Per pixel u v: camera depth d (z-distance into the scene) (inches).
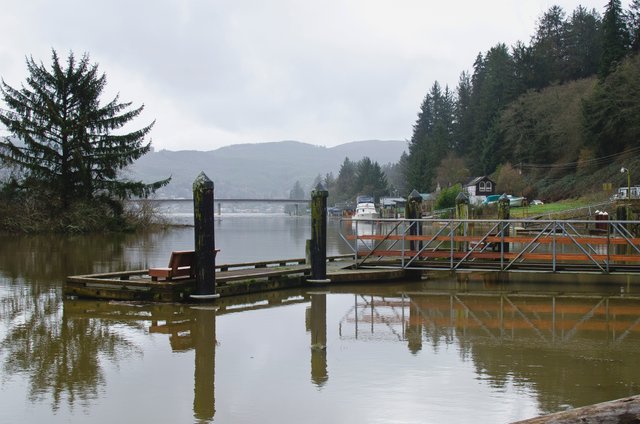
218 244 1242.6
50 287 567.8
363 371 294.2
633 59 2415.1
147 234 1569.9
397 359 317.7
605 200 2010.3
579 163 2532.0
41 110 1437.0
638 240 617.6
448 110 4475.9
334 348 342.6
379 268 683.4
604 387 270.2
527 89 3117.6
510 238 649.0
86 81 1482.5
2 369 294.8
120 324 404.5
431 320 432.8
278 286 588.1
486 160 3169.3
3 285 580.7
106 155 1494.8
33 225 1439.5
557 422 137.3
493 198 2721.5
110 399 252.5
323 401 250.7
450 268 644.7
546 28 3422.7
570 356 325.7
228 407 243.8
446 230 1758.1
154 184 1585.9
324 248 613.0
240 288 545.3
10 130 1418.6
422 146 4148.6
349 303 509.7
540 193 2659.9
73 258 869.8
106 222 1544.0
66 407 242.7
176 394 259.1
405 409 242.2
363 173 5324.8
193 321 418.0
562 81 3176.7
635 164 2223.2
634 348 345.1
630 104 2306.8
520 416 234.5
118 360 312.7
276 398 254.4
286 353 330.0
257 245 1210.0
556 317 446.3
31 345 343.3
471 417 233.8
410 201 754.2
